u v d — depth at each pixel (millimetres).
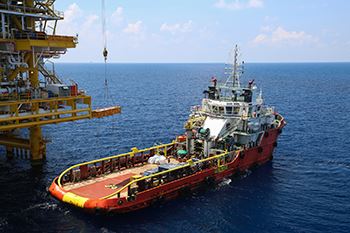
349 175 43312
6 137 48375
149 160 41750
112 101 110562
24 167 44250
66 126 71188
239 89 45375
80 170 35906
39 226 29344
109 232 28828
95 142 58500
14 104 35875
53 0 44625
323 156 51438
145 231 29266
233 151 42469
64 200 31469
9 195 35375
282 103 110625
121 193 32625
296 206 34594
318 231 29922
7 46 38688
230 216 32375
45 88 42250
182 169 36594
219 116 44562
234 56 46219
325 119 81125
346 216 32500
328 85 185375
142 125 72562
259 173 43906
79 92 43781
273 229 30234
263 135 45938
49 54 46812
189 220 31422
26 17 42844
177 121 77250
